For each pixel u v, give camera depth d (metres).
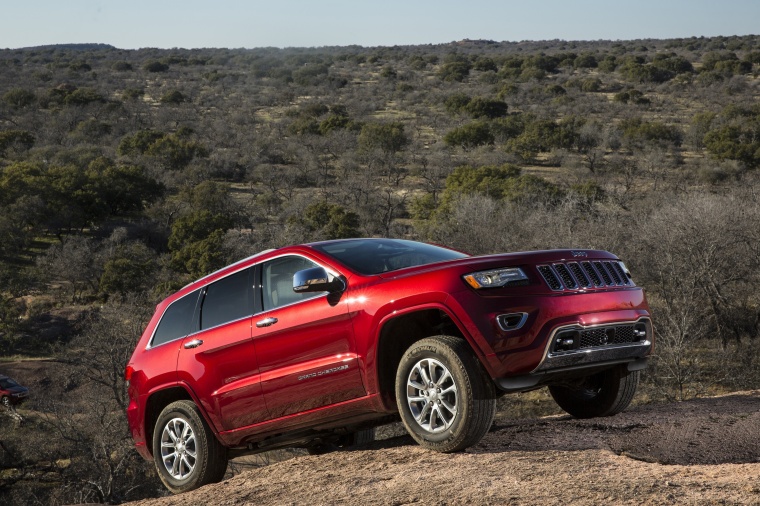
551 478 4.18
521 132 135.12
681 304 32.50
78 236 75.56
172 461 6.15
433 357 4.76
